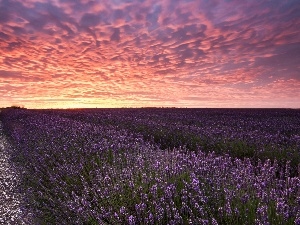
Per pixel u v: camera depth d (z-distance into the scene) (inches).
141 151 280.5
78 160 271.0
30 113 1064.2
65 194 197.8
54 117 784.9
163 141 437.4
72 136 369.1
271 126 572.4
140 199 170.4
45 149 330.0
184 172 204.7
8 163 326.6
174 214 147.1
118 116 820.0
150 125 551.2
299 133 481.7
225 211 147.6
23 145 371.6
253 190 176.6
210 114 943.7
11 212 198.1
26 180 256.8
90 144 319.6
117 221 151.8
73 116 912.3
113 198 176.9
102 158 260.2
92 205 183.3
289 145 362.0
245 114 943.7
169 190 163.0
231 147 365.1
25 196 220.2
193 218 138.9
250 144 365.4
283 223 134.2
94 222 159.2
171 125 546.3
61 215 182.2
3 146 437.4
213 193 169.3
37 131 454.9
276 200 156.5
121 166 244.5
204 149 384.8
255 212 146.4
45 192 219.6
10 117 914.1
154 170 214.1
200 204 158.9
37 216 189.2
